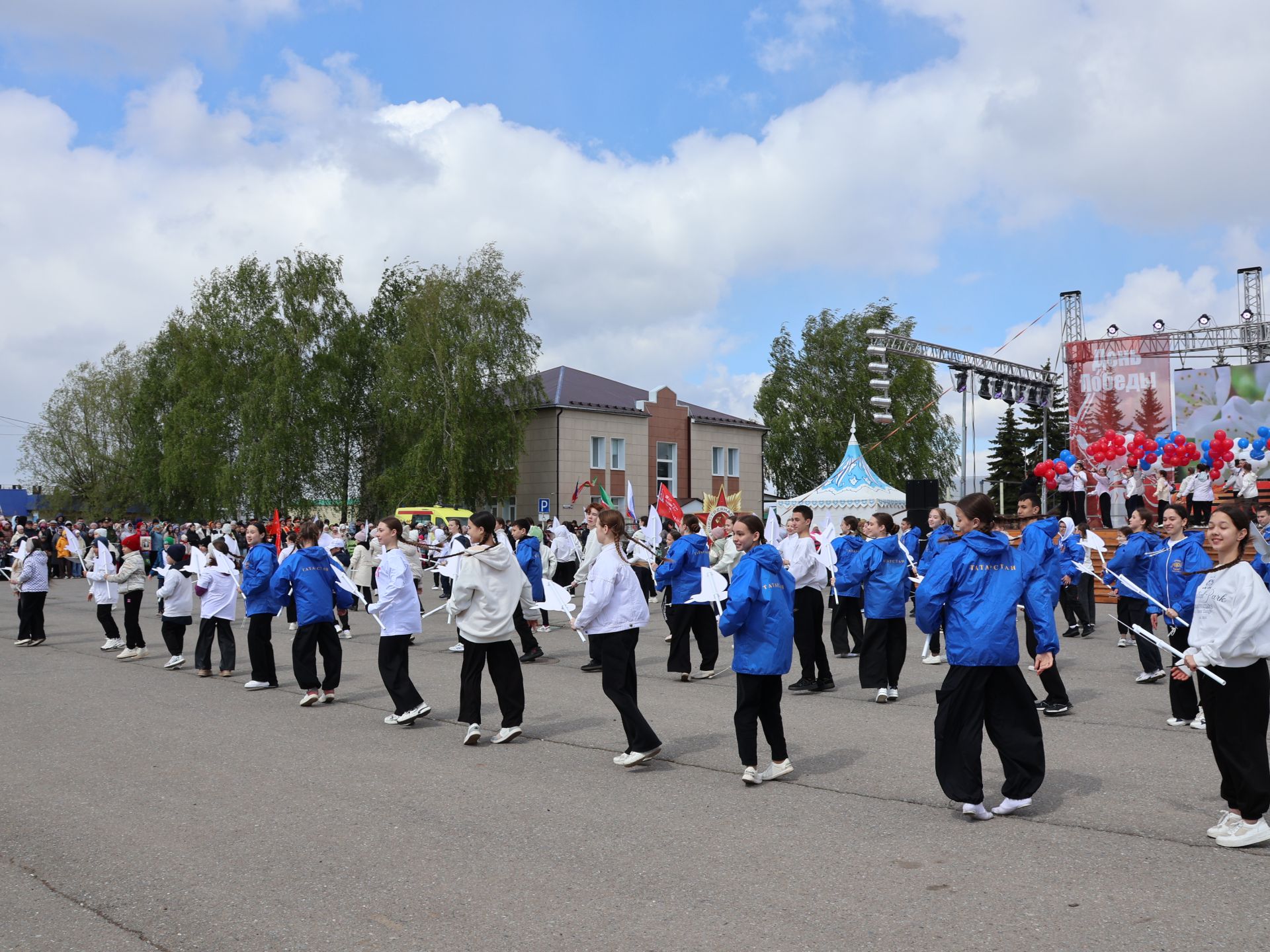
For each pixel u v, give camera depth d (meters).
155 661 14.98
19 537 33.75
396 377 43.16
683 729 9.39
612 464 50.91
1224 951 4.22
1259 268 30.33
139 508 67.69
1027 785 6.24
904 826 6.15
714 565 18.88
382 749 8.66
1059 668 12.77
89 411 73.00
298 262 46.25
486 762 8.12
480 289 45.03
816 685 11.47
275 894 5.16
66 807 6.91
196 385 45.66
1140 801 6.59
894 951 4.30
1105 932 4.45
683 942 4.45
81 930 4.72
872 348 28.22
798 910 4.80
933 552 9.88
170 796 7.14
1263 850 5.55
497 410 44.97
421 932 4.63
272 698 11.52
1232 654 5.54
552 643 16.28
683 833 6.10
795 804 6.73
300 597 10.90
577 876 5.36
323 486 47.06
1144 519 11.38
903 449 53.06
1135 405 31.88
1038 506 13.67
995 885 5.06
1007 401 32.47
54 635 18.66
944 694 6.27
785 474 54.88
